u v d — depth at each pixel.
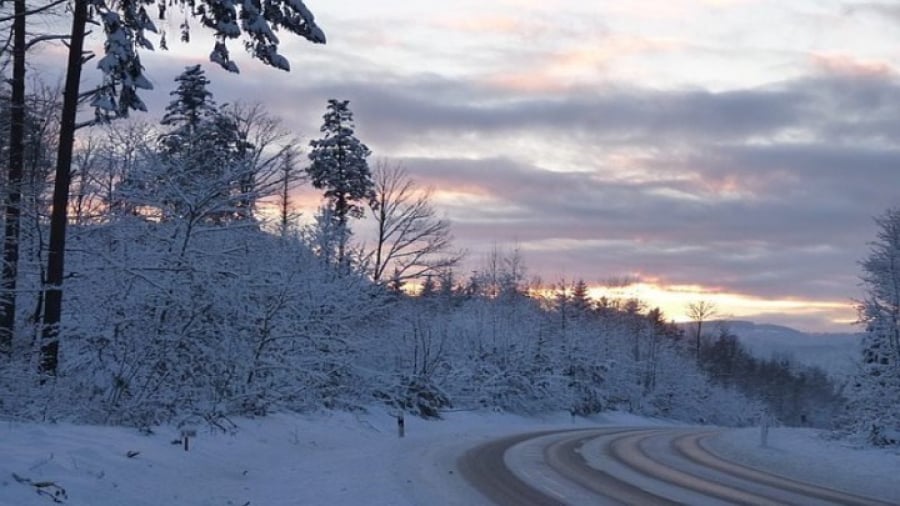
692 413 72.75
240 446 16.44
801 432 32.41
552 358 48.75
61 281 16.55
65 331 17.36
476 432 28.98
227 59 14.96
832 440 27.00
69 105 16.36
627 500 12.64
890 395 25.73
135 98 15.95
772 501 13.14
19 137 17.19
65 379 16.16
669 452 22.62
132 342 17.80
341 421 25.78
